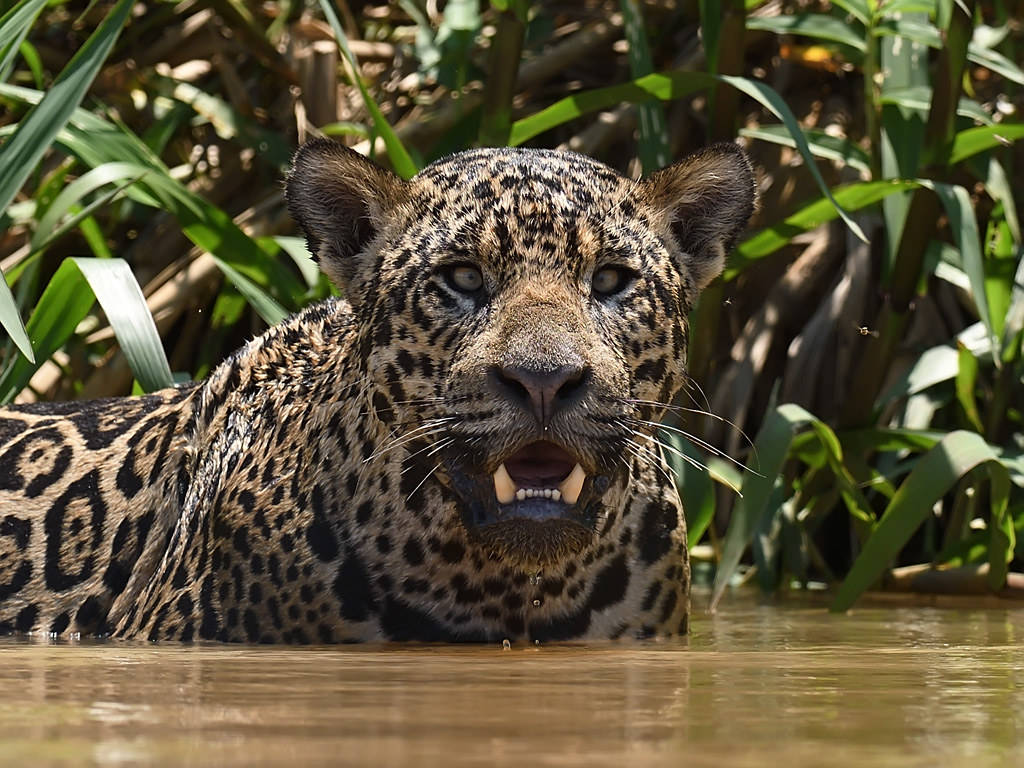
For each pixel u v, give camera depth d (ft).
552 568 20.29
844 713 10.46
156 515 23.45
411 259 20.11
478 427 18.34
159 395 25.77
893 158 31.68
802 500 33.55
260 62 44.24
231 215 41.88
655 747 8.59
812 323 36.78
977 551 31.81
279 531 20.93
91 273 26.16
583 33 43.50
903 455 34.19
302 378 22.43
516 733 9.21
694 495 29.07
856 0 30.01
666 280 20.44
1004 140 29.27
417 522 20.16
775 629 22.80
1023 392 35.65
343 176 21.45
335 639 20.35
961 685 12.74
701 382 30.68
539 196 19.54
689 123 42.55
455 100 40.24
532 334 18.06
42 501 24.52
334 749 8.41
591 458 18.25
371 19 47.26
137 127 43.01
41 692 11.76
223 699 11.20
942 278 37.29
